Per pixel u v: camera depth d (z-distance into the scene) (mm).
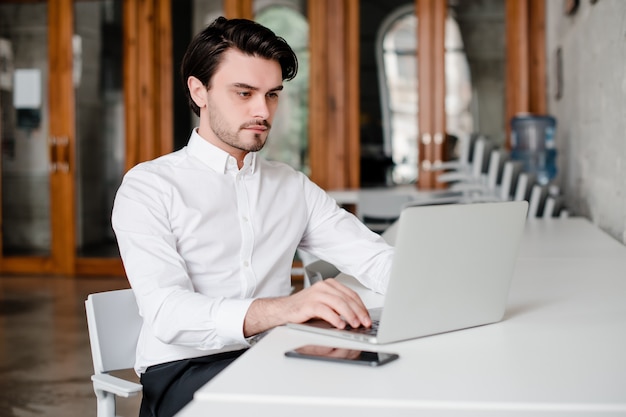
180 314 1410
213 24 1631
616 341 1207
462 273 1263
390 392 942
